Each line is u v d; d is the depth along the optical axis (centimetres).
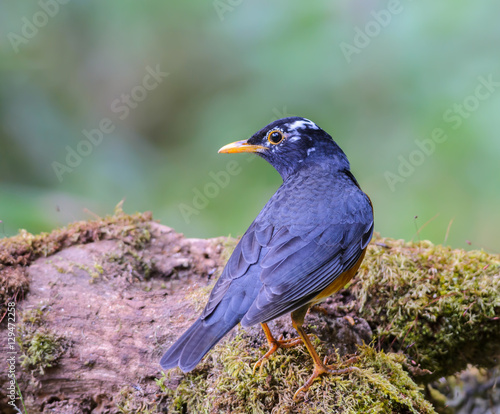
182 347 626
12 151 1509
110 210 1389
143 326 747
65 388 729
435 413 680
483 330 824
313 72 1354
